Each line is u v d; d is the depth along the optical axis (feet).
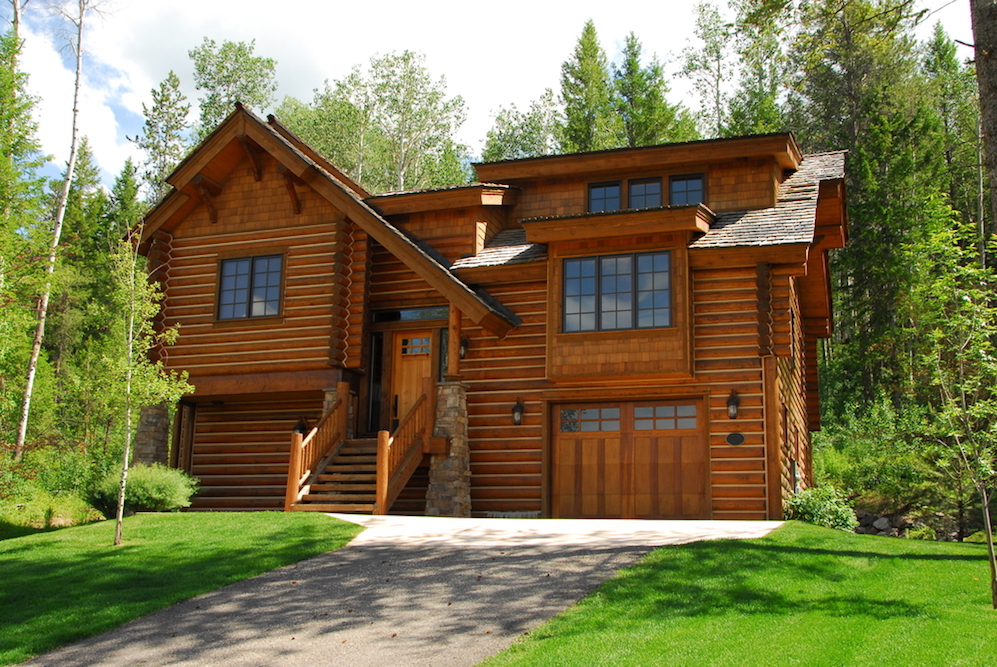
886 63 139.85
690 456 57.98
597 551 38.06
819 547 39.55
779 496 55.06
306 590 34.91
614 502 59.00
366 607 32.30
